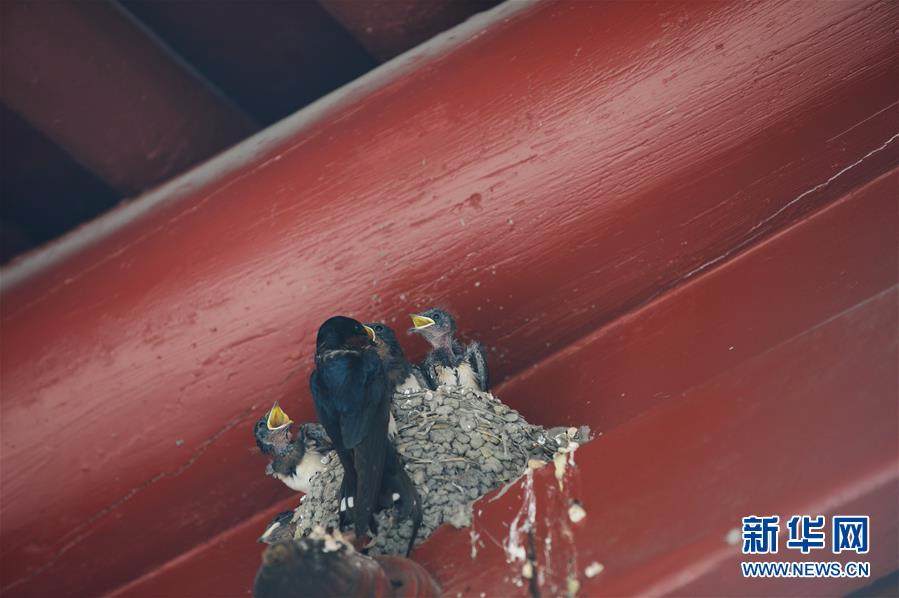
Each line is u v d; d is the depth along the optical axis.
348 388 8.21
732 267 9.27
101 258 10.56
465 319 9.61
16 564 10.32
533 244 9.34
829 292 8.80
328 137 10.17
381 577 6.71
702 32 9.19
